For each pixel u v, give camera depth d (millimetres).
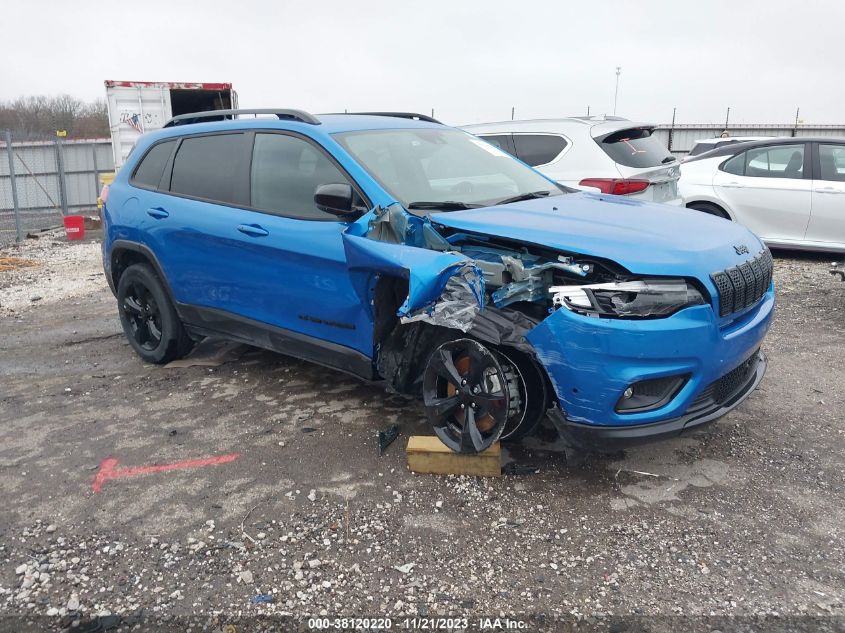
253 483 3578
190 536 3139
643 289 3084
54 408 4668
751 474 3562
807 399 4496
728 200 9172
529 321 3240
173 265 4898
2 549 3090
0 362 5715
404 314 3230
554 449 3836
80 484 3639
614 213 3795
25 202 20016
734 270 3320
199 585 2809
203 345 5848
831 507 3260
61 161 17859
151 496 3492
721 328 3281
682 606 2627
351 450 3896
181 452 3951
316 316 4055
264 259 4234
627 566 2861
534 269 3203
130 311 5496
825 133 26750
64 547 3088
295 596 2729
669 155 8102
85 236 14852
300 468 3715
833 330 5996
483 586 2762
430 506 3318
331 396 4676
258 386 4906
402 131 4578
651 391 3205
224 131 4785
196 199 4785
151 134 5473
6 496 3547
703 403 3377
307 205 4117
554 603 2656
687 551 2953
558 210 3809
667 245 3264
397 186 3965
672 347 3082
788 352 5434
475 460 3545
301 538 3098
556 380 3193
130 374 5285
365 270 3477
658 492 3406
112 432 4254
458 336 3512
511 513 3244
